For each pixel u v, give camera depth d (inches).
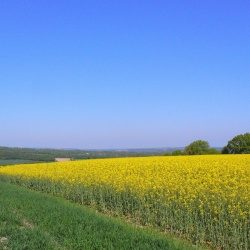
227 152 2635.3
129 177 827.4
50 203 708.0
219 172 850.8
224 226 484.4
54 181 1041.5
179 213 562.9
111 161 1405.0
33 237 452.1
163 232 553.0
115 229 470.6
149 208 652.1
